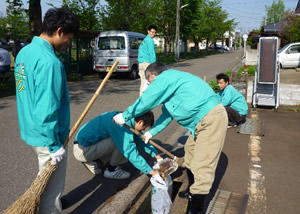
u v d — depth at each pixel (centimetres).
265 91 705
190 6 2727
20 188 303
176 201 282
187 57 2912
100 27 1802
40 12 1082
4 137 456
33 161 372
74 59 1268
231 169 375
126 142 286
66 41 204
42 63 182
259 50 668
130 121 289
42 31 200
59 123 200
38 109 182
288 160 405
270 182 344
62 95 200
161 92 248
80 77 1200
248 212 286
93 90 913
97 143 319
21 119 203
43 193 212
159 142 462
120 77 1278
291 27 1934
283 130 536
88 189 312
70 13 200
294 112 673
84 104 699
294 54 1502
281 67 1530
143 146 332
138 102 255
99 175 345
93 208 277
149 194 311
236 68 1534
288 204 299
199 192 250
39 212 216
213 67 1739
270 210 289
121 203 276
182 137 491
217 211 283
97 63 1188
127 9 1755
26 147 418
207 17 3869
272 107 715
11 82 971
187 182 318
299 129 542
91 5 1670
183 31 2870
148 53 605
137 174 344
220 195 313
